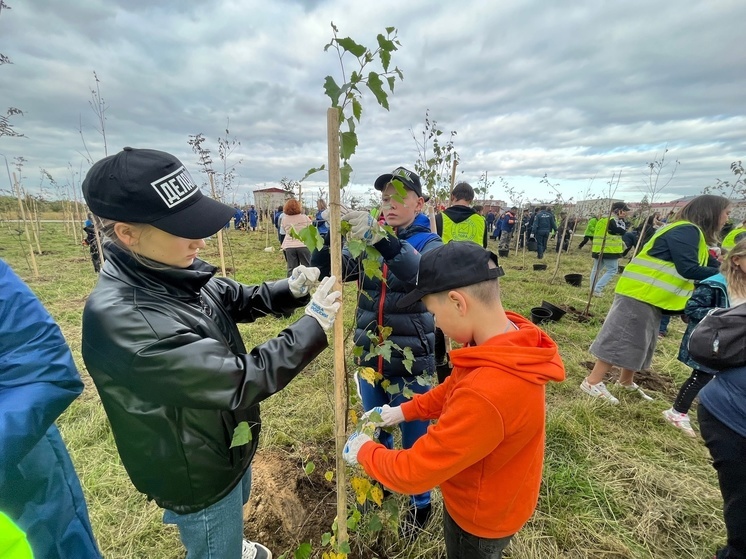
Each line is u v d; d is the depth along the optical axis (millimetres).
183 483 1096
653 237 3041
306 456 2510
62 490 1017
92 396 3305
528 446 1129
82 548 1063
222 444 1140
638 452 2637
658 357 4297
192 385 895
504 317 1148
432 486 1073
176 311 1025
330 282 1071
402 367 1827
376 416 1279
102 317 916
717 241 2924
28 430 815
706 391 1590
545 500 2219
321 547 1902
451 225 4324
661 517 2129
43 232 18578
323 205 7695
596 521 2098
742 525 1442
